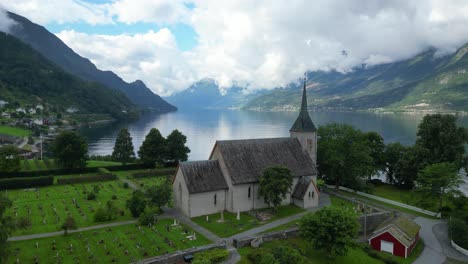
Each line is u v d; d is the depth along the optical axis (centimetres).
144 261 5059
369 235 7438
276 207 7731
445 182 8125
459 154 9888
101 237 6225
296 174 8462
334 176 9869
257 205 8050
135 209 7312
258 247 5900
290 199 8488
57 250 5625
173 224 6925
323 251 6147
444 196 8256
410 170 10512
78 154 11331
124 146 13488
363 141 10700
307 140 9256
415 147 10694
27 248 5666
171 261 5225
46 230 6519
